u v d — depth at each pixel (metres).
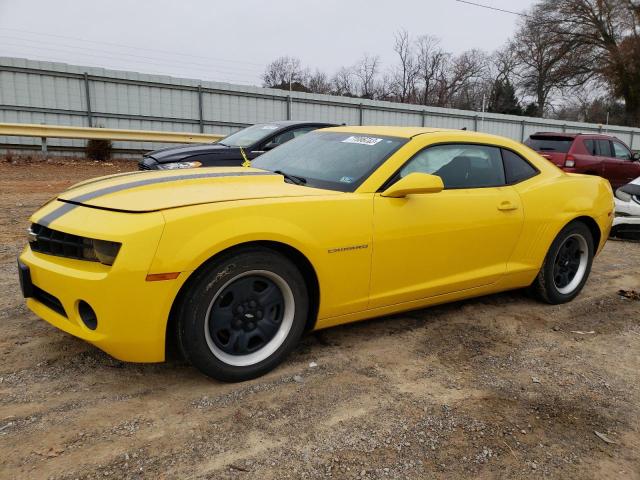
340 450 2.40
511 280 4.18
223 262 2.71
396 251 3.37
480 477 2.28
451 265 3.71
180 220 2.59
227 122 19.20
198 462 2.27
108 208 2.70
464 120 25.69
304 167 3.77
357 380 3.06
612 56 40.38
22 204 8.21
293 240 2.90
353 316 3.36
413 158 3.58
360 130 4.11
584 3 41.62
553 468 2.37
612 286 5.27
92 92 16.62
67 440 2.36
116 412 2.60
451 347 3.60
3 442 2.32
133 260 2.49
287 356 3.20
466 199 3.74
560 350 3.67
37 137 15.52
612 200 4.95
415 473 2.28
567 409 2.88
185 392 2.82
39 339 3.35
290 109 20.44
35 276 2.86
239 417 2.61
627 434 2.68
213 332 2.81
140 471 2.19
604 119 52.62
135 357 2.63
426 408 2.80
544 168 4.47
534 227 4.16
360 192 3.29
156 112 17.81
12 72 15.34
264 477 2.20
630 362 3.53
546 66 46.78
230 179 3.27
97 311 2.55
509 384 3.13
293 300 3.02
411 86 57.41
